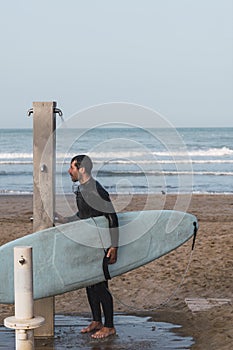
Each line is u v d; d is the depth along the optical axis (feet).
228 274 24.44
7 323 12.73
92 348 16.44
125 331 18.07
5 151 121.70
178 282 23.67
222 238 31.01
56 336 17.56
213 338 17.07
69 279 16.69
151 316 19.80
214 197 57.52
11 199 56.65
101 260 16.67
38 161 16.78
